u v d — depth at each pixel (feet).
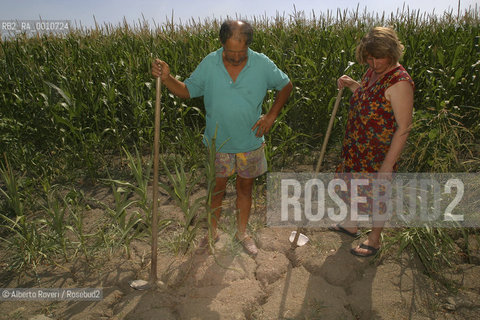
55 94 15.16
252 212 10.59
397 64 7.09
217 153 7.97
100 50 21.47
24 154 13.41
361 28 22.40
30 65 16.30
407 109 6.90
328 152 14.66
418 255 8.62
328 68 15.72
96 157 14.55
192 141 13.76
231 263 8.30
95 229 9.93
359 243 9.12
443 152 10.23
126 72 15.20
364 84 7.79
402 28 21.93
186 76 17.08
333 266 8.11
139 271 8.18
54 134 14.74
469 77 15.16
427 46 18.52
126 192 8.29
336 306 7.10
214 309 6.95
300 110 15.94
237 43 6.31
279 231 9.65
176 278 7.80
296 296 7.38
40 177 12.49
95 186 12.66
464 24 27.32
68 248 9.00
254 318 6.86
